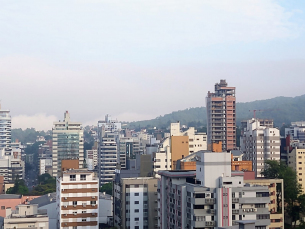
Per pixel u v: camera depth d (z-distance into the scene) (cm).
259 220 15675
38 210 19400
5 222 17175
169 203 18100
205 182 16138
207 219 15738
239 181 16188
